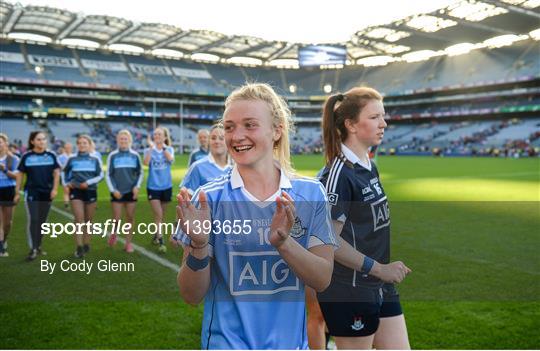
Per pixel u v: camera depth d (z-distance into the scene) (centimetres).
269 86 169
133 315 387
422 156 5094
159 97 6444
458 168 2684
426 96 6469
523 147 4819
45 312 388
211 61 7219
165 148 686
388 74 7088
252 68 7456
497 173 2269
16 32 5644
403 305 412
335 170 211
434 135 5931
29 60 5903
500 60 6028
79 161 629
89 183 625
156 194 688
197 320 378
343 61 6181
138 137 5809
